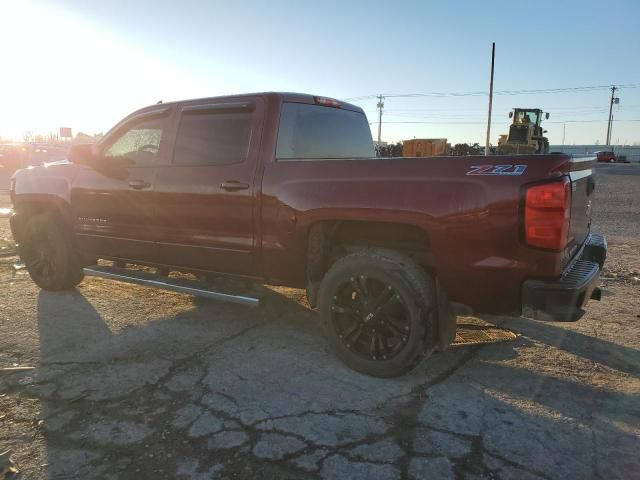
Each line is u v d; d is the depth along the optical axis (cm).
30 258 576
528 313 316
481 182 315
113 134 505
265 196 394
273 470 259
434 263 358
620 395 340
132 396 333
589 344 429
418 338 341
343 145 496
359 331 369
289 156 420
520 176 306
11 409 316
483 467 262
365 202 349
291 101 426
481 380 361
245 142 416
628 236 991
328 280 373
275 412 314
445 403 328
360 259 357
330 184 366
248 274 421
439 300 350
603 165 4694
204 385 349
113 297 552
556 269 306
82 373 366
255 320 486
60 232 541
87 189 506
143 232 471
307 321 485
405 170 342
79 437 287
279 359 395
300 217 377
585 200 384
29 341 425
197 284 453
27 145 2673
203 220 429
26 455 271
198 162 438
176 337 439
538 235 302
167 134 461
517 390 346
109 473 257
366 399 332
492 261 315
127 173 476
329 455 271
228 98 434
